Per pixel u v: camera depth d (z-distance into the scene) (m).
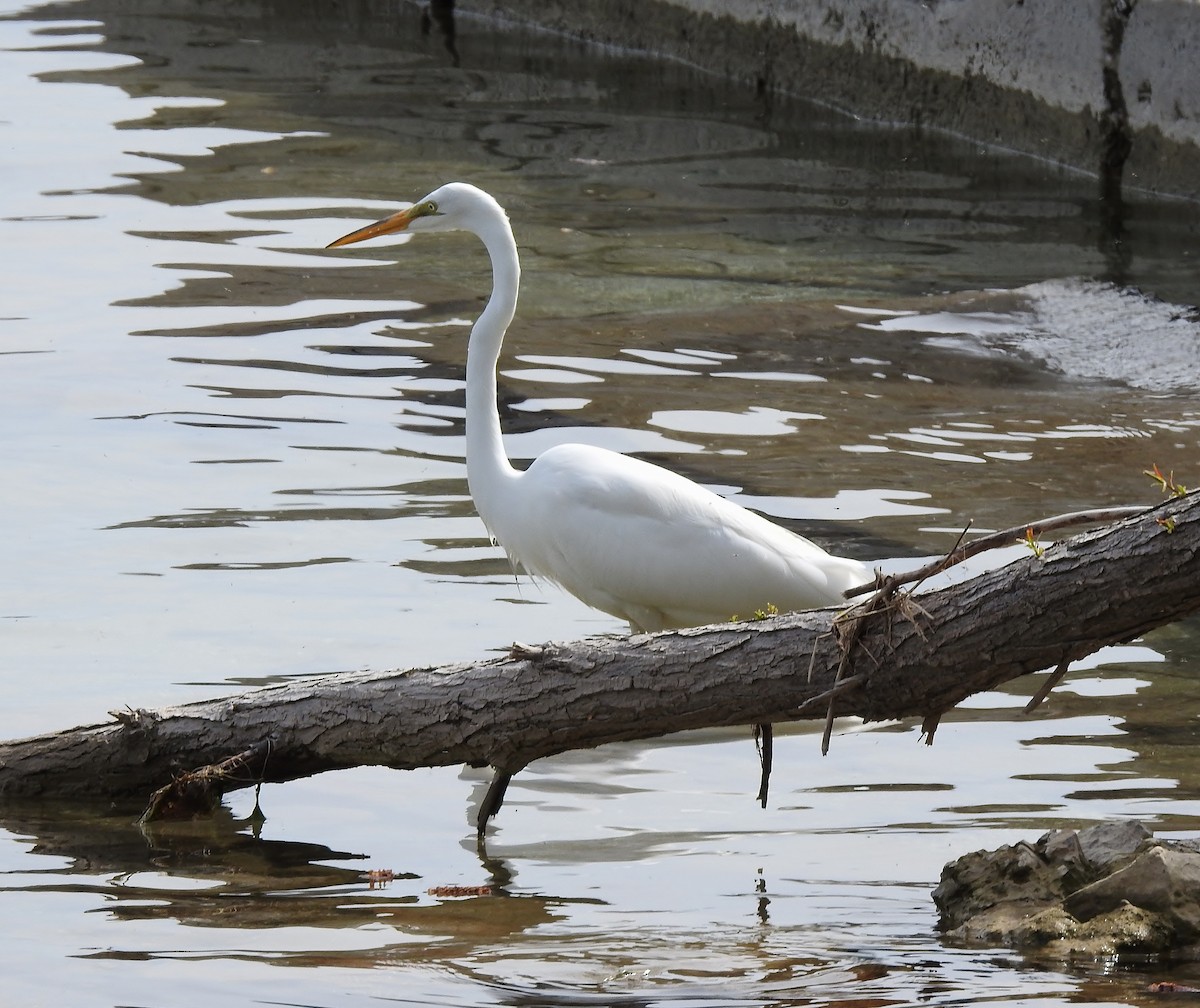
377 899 7.29
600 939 6.82
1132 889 6.75
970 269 18.02
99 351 15.27
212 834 8.10
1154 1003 6.06
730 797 8.39
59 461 12.87
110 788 8.53
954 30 22.97
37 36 29.11
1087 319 16.56
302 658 9.83
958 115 23.25
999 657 7.31
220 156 22.09
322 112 24.45
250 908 7.18
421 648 10.01
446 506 12.28
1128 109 20.89
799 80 25.31
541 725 7.91
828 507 12.18
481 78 26.47
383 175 21.33
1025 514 12.05
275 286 17.25
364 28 29.98
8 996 6.33
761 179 21.45
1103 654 10.08
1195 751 8.71
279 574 11.04
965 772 8.56
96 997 6.32
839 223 19.67
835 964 6.54
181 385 14.54
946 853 7.66
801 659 7.59
